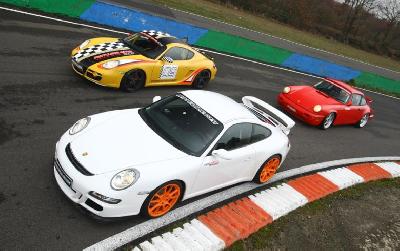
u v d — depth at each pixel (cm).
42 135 612
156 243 458
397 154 1204
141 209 472
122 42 950
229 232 528
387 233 686
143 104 858
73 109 732
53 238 422
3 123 610
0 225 417
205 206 564
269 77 1557
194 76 1045
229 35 1669
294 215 630
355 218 696
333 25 4884
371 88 2311
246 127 592
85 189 433
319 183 769
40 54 938
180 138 530
